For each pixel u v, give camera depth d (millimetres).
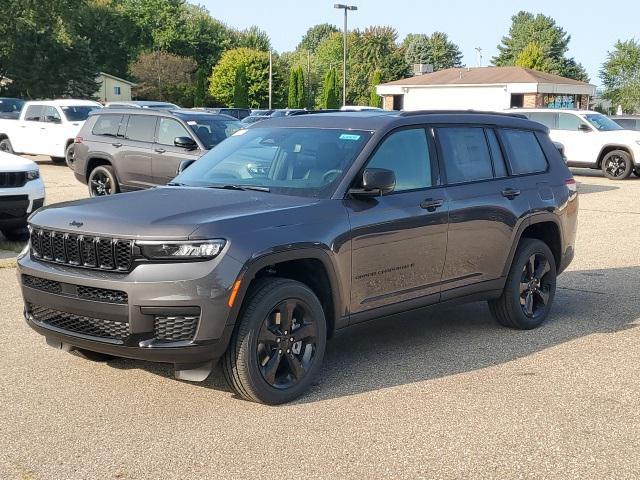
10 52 56406
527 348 6160
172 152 13039
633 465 4059
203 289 4457
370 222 5289
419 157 5855
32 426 4488
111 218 4730
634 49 74188
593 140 22000
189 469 3953
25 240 10648
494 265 6348
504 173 6578
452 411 4773
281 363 4953
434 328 6766
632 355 5988
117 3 87062
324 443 4281
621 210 15141
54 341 5098
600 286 8547
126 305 4500
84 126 14523
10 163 9875
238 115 38375
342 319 5223
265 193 5328
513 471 3971
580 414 4750
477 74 50906
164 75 78312
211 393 5055
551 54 106000
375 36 94938
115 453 4133
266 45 105875
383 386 5215
